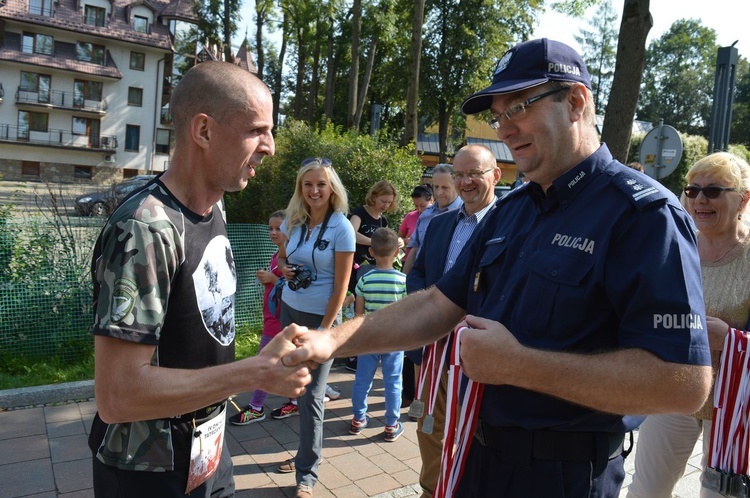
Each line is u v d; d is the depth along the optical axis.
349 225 3.48
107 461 1.61
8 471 3.42
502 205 1.90
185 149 1.65
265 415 4.45
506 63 1.63
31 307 5.11
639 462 2.63
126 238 1.47
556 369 1.35
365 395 4.20
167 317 1.60
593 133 1.65
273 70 43.91
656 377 1.28
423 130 33.44
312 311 3.48
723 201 2.42
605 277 1.44
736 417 2.24
